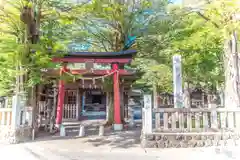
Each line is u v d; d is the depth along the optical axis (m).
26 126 7.35
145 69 12.76
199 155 5.04
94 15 10.52
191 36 9.66
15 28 7.97
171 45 11.11
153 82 14.28
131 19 11.45
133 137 7.45
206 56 10.33
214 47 9.67
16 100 6.85
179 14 9.58
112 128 9.89
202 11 8.23
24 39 7.90
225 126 6.13
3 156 5.09
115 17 11.01
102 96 22.42
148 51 12.31
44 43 8.13
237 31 6.86
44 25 9.75
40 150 5.66
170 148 5.78
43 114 10.47
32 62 7.61
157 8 11.60
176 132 6.04
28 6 7.91
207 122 6.12
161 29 11.38
